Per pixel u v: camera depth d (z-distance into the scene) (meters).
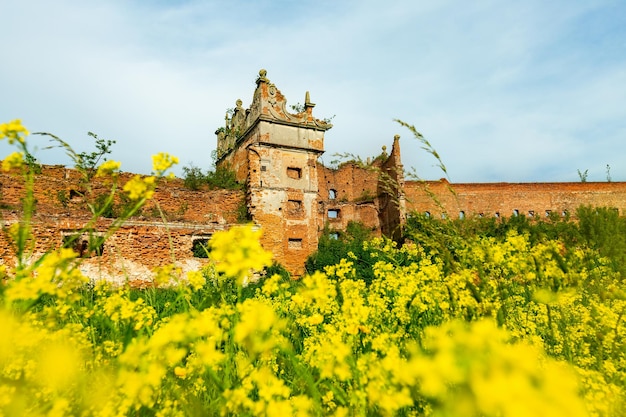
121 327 2.78
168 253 17.20
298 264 21.19
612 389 1.83
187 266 17.42
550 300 2.64
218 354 1.77
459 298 2.71
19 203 16.56
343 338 2.69
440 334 1.31
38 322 1.97
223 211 21.89
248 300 1.86
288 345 1.99
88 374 1.89
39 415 1.56
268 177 21.69
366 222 29.56
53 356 1.65
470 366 0.90
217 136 30.20
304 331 4.44
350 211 29.88
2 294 1.57
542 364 2.02
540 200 32.38
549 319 2.70
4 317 1.48
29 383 1.60
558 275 2.65
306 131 23.33
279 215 21.42
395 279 3.89
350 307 2.68
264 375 1.80
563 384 0.79
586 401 1.73
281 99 23.02
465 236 3.05
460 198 30.95
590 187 33.44
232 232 1.54
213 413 1.96
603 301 3.07
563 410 0.73
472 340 0.95
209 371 1.86
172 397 1.98
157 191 20.50
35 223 14.49
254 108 23.14
